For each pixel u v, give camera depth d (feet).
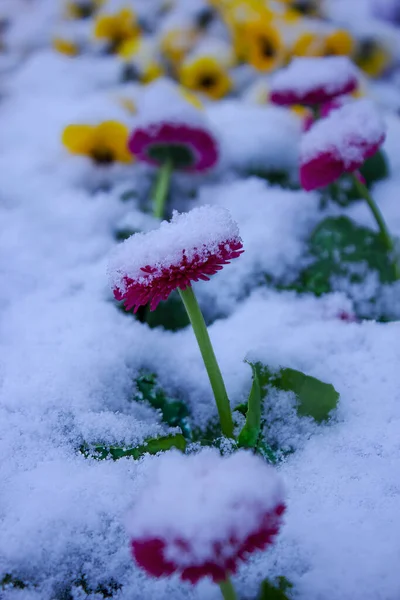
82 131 1.62
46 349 1.24
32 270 1.41
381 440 1.09
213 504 0.68
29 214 1.54
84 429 1.11
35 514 1.01
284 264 1.39
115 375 1.20
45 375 1.19
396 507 1.01
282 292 1.34
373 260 1.34
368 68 2.12
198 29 2.15
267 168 1.61
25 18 2.63
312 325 1.26
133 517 0.72
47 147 1.75
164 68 2.13
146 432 1.12
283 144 1.62
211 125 1.59
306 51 1.98
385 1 2.45
